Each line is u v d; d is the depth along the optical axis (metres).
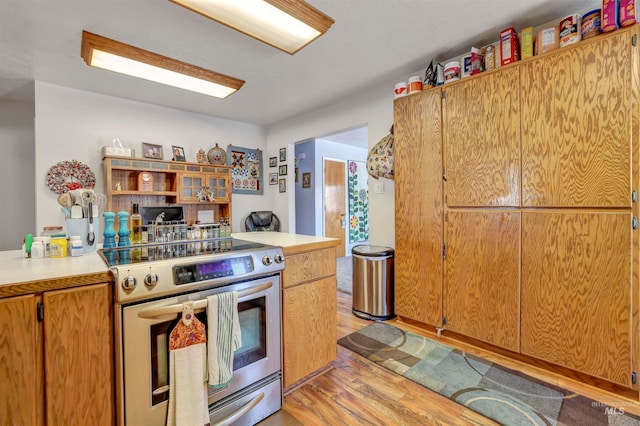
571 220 1.73
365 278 2.83
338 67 2.73
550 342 1.82
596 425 1.41
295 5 1.63
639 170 1.52
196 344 1.22
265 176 4.86
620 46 1.56
